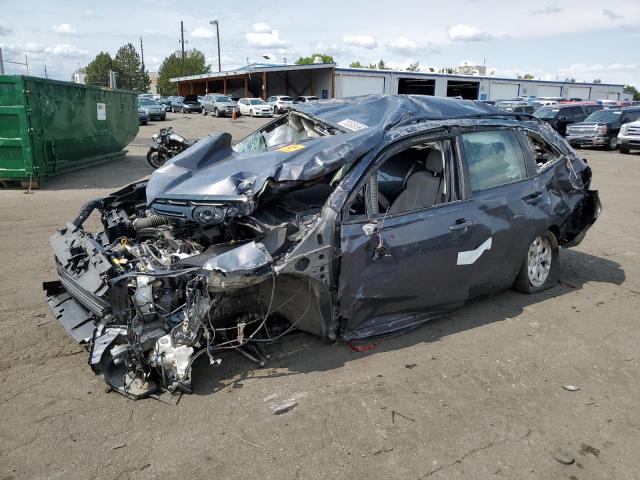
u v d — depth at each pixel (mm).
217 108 40781
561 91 60188
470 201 4344
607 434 3166
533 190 4926
